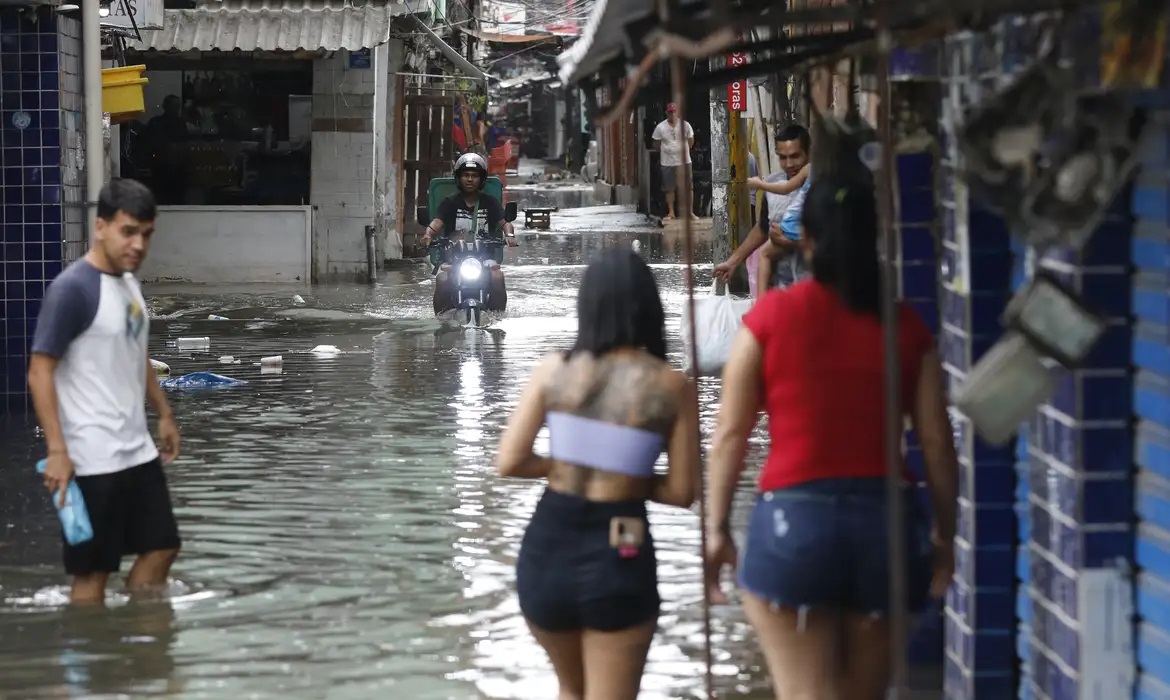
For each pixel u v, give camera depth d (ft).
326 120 167.22
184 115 178.19
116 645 48.32
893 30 38.42
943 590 35.94
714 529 35.35
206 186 170.60
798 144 77.20
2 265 88.99
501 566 57.41
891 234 30.12
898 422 30.40
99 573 51.83
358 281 169.17
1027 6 30.60
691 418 37.06
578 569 36.11
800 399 33.94
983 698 40.34
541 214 247.09
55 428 49.24
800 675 34.01
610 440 36.32
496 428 84.02
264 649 48.03
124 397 50.72
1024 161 32.60
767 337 34.42
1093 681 34.58
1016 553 40.04
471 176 130.21
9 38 87.66
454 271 129.80
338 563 57.77
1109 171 31.96
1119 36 31.01
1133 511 34.40
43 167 88.43
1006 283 39.60
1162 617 33.17
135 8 122.62
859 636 34.32
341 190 168.14
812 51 41.34
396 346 117.39
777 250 75.82
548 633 37.09
